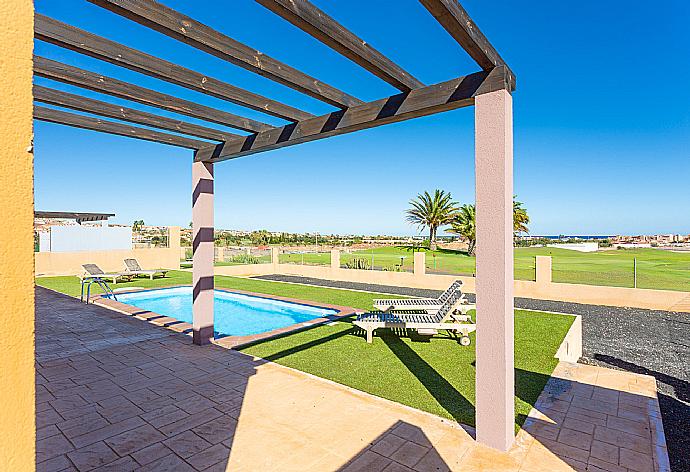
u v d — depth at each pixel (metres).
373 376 4.86
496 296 3.09
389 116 3.74
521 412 3.79
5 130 0.67
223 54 3.01
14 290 0.68
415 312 8.80
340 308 9.38
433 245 32.03
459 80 3.29
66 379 4.61
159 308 11.92
